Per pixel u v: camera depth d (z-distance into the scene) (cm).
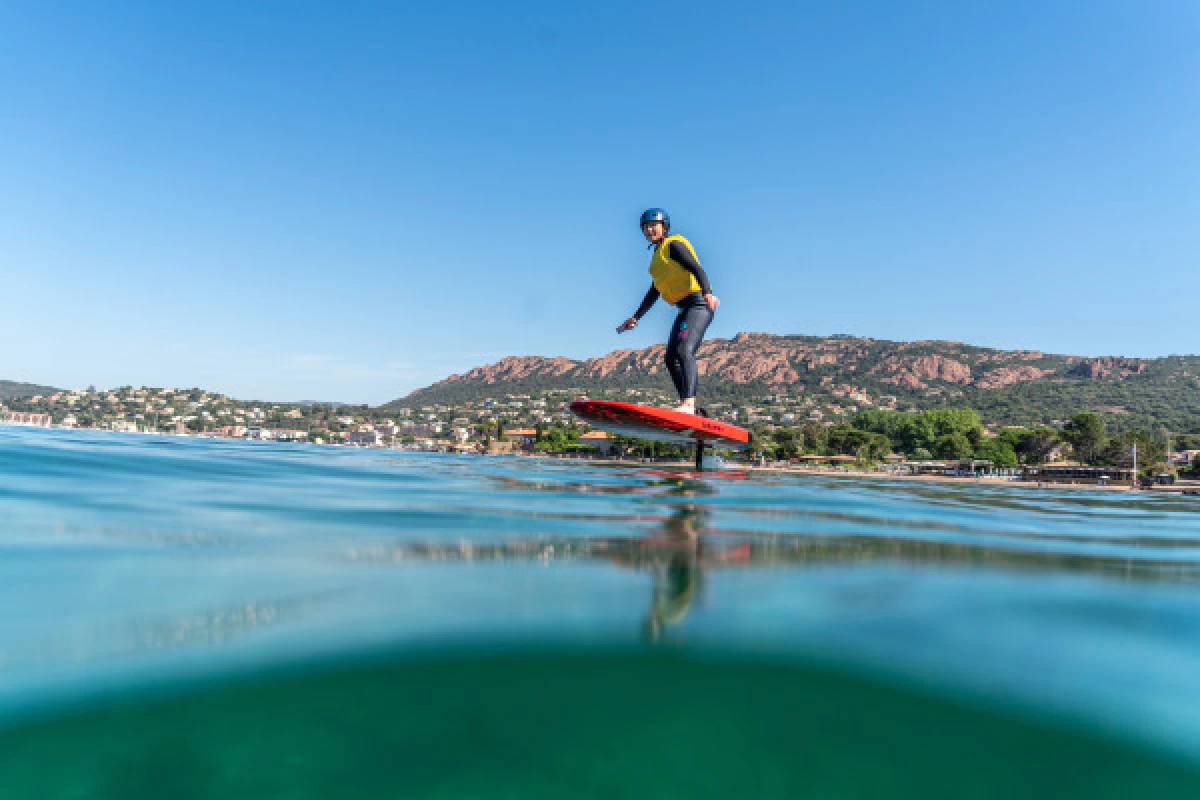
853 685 187
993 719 172
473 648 199
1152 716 176
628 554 332
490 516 450
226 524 377
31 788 127
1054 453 12644
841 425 15325
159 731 148
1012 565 361
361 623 213
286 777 134
